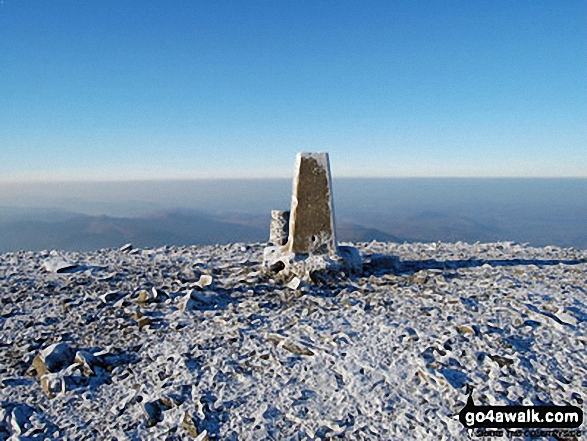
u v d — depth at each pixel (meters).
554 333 5.46
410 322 5.88
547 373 4.61
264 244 12.57
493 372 4.62
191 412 4.24
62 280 8.24
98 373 5.05
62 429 4.16
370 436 3.94
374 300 6.80
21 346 5.64
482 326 5.64
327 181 8.04
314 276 7.74
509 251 11.26
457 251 11.42
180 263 9.87
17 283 8.03
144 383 4.82
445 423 4.01
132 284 7.96
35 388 4.80
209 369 5.01
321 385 4.68
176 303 6.96
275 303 6.89
